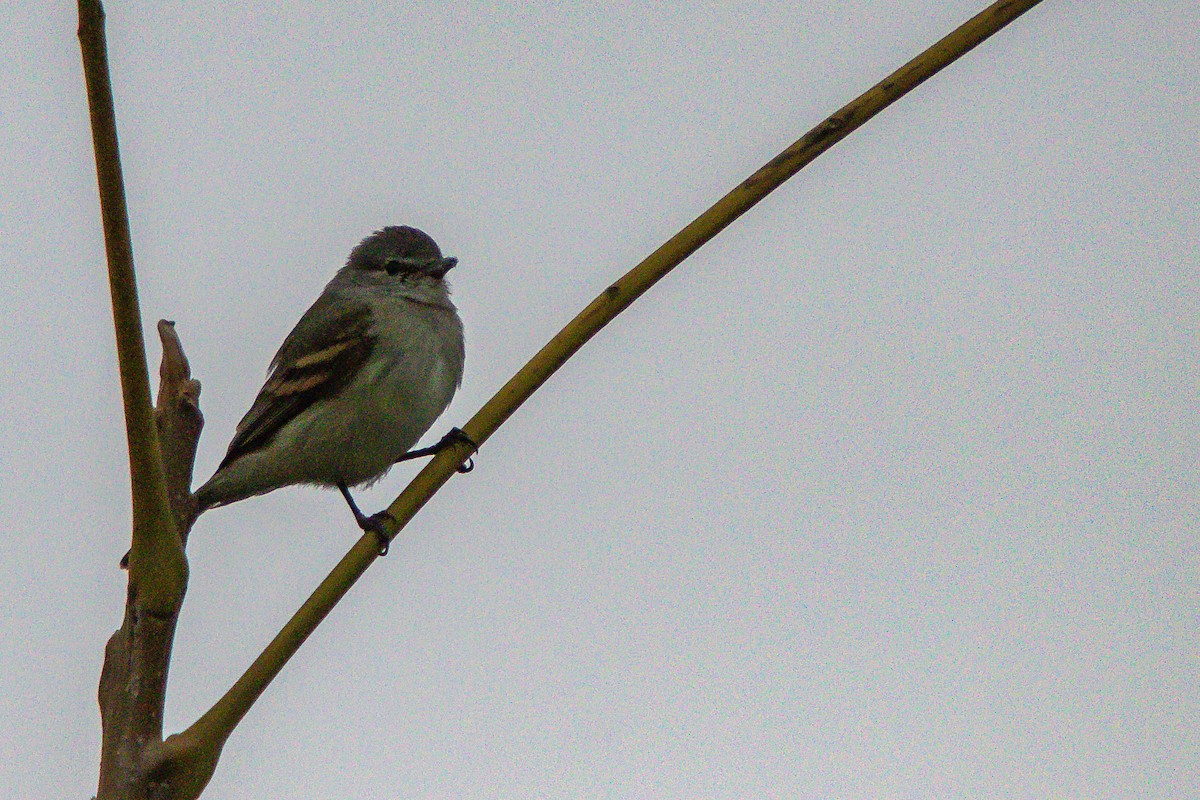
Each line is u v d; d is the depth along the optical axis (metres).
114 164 6.75
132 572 7.34
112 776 7.15
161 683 7.32
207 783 7.39
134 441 7.11
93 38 6.55
